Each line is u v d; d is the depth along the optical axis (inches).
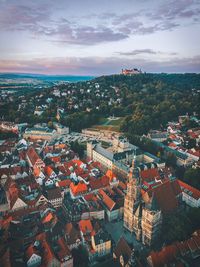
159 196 5693.9
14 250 4670.3
